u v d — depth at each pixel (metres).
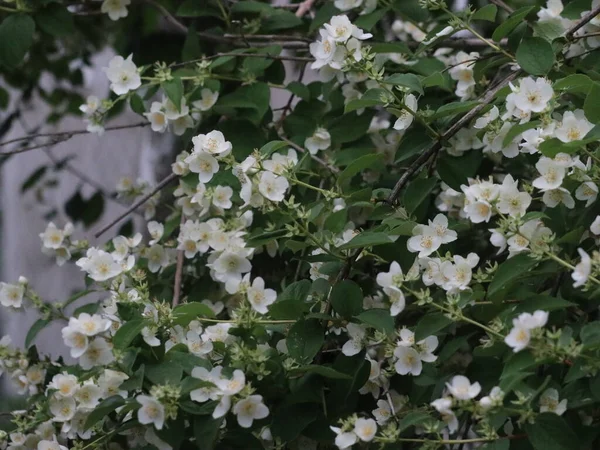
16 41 2.77
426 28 2.83
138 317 2.50
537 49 2.58
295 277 2.69
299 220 2.61
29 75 3.34
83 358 2.48
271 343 2.58
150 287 2.77
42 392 2.67
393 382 2.59
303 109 2.78
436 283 2.51
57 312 2.69
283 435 2.51
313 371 2.51
